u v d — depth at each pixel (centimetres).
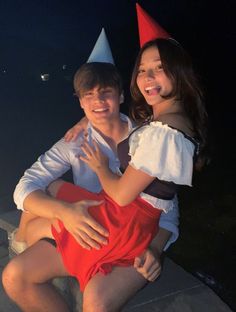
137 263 212
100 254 211
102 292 204
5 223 291
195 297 241
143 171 202
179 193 486
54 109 781
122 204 208
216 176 519
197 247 394
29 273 220
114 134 242
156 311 232
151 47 215
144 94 218
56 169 244
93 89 229
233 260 375
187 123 209
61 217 216
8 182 538
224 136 632
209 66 928
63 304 231
